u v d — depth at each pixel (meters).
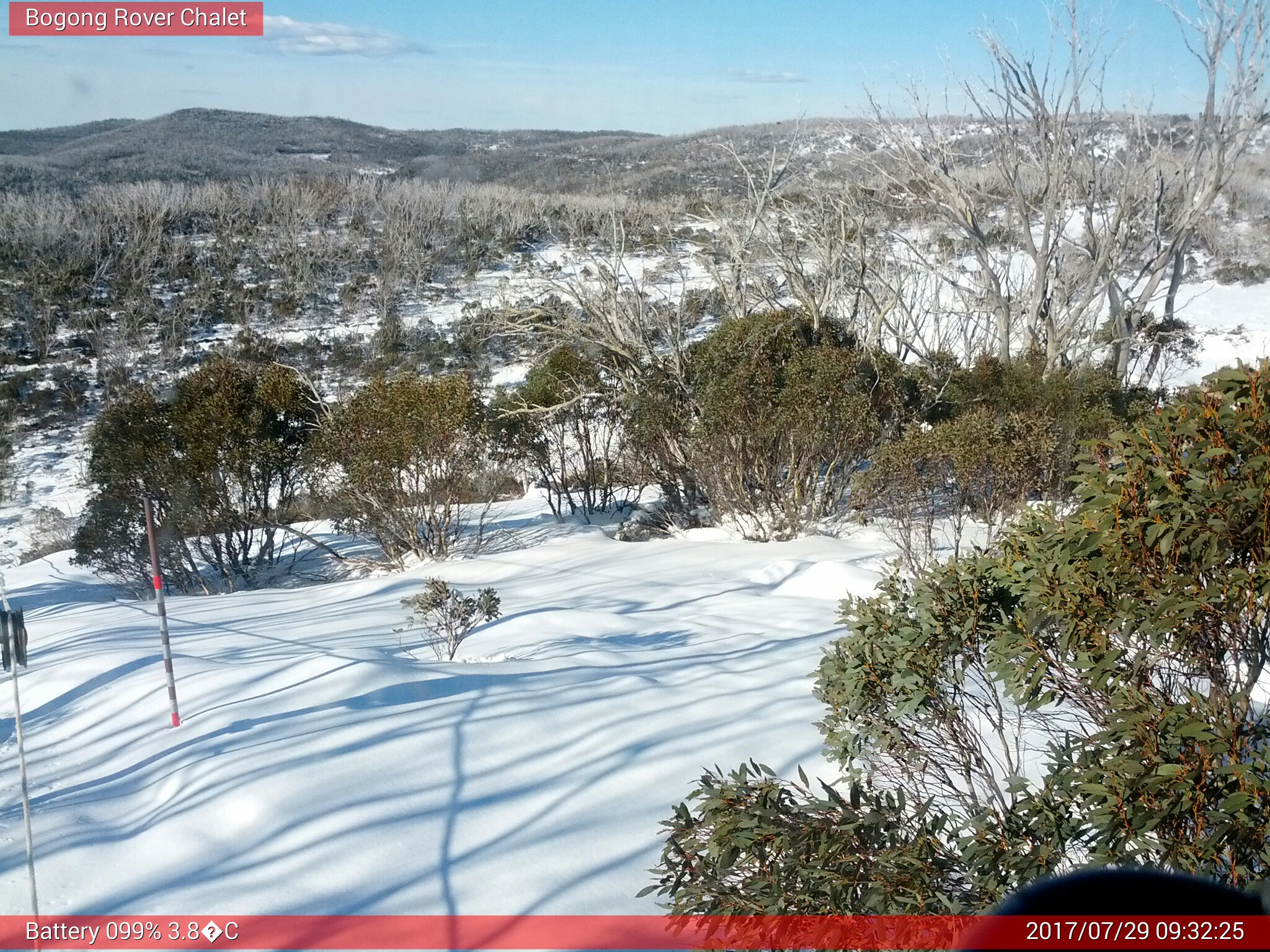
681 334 18.05
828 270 18.97
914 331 23.19
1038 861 2.75
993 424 11.73
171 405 17.88
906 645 3.45
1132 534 2.75
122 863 4.72
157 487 17.05
